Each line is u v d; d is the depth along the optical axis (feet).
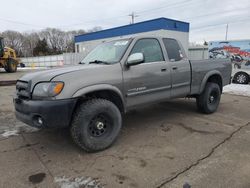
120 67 12.19
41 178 9.23
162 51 14.61
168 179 9.05
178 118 17.22
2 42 59.93
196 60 16.62
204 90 17.63
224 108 20.53
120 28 75.61
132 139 13.14
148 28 65.98
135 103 13.01
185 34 66.85
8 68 63.57
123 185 8.71
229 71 19.98
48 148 12.01
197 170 9.68
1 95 27.22
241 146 12.09
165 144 12.41
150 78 13.48
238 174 9.34
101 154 11.28
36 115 10.25
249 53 39.29
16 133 14.17
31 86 10.64
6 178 9.23
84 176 9.34
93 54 14.83
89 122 10.97
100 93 11.90
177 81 15.20
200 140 12.93
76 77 10.66
